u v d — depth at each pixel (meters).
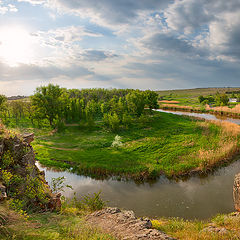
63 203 16.80
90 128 52.72
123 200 21.59
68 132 50.97
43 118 57.69
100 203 17.56
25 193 12.09
